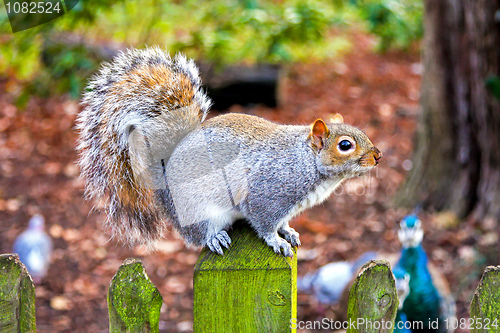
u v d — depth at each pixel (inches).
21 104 332.5
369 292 110.1
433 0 320.5
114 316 110.3
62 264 304.2
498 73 305.1
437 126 329.1
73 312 265.7
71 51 293.7
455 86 323.3
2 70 529.3
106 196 145.9
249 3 306.5
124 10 318.3
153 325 111.0
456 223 318.3
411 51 653.9
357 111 493.0
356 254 302.0
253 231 142.8
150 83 146.9
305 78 563.8
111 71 149.7
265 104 482.9
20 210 352.5
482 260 280.7
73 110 471.5
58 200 363.6
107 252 317.7
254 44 347.3
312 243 316.5
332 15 342.3
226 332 115.6
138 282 110.5
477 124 319.9
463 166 326.0
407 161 403.2
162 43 354.6
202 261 118.5
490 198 314.7
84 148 145.9
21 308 113.4
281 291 114.3
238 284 114.5
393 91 541.0
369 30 358.6
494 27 300.8
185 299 280.4
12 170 397.7
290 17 302.8
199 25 324.2
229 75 463.5
